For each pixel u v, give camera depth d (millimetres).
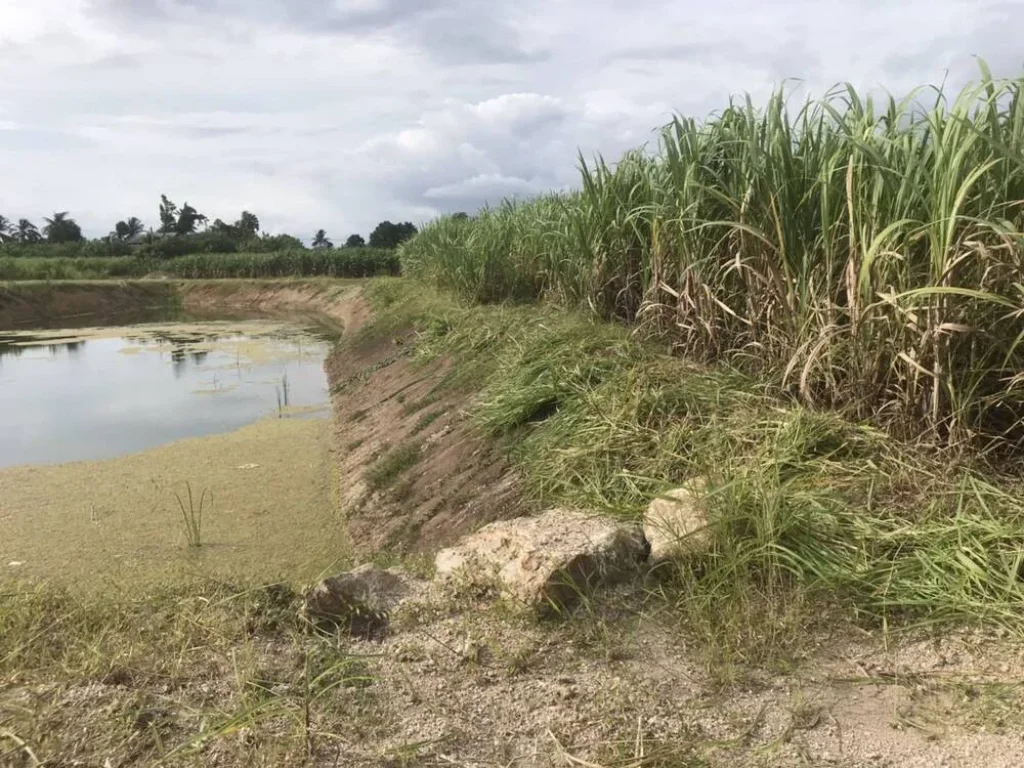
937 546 2963
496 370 6812
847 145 4168
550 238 8992
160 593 3129
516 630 2748
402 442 7043
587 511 3744
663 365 5129
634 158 7215
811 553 2990
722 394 4539
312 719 2242
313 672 2494
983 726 2193
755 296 4941
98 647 2594
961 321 3607
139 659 2547
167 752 2090
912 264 3861
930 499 3336
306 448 8430
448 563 3230
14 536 5887
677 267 5930
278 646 2682
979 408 3627
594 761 2088
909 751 2111
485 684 2473
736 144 5266
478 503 4879
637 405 4488
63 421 10469
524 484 4625
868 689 2395
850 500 3369
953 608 2695
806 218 4504
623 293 7066
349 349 13773
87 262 35719
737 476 3297
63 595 3088
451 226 13852
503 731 2242
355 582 2990
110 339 19703
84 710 2256
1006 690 2316
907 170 3658
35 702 2275
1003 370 3645
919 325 3625
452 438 6199
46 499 6793
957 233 3582
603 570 2957
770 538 2959
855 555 2986
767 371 4754
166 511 6441
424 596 3027
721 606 2781
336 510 6375
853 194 4086
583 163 7152
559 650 2643
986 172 3613
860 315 3889
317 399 11453
